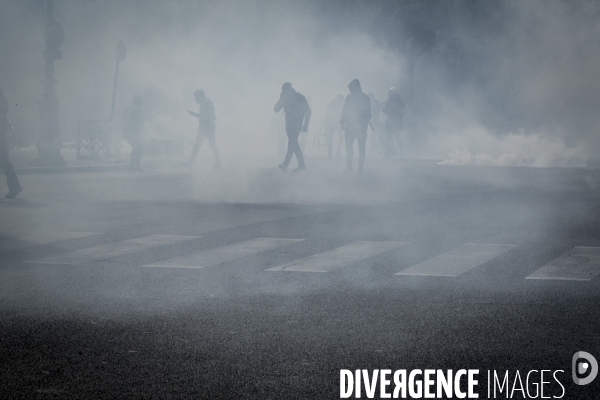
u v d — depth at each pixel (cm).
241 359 541
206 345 575
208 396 468
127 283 799
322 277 826
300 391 477
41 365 529
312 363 532
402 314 667
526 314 664
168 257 949
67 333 609
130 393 473
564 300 714
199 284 793
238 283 798
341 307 694
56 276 837
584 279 805
